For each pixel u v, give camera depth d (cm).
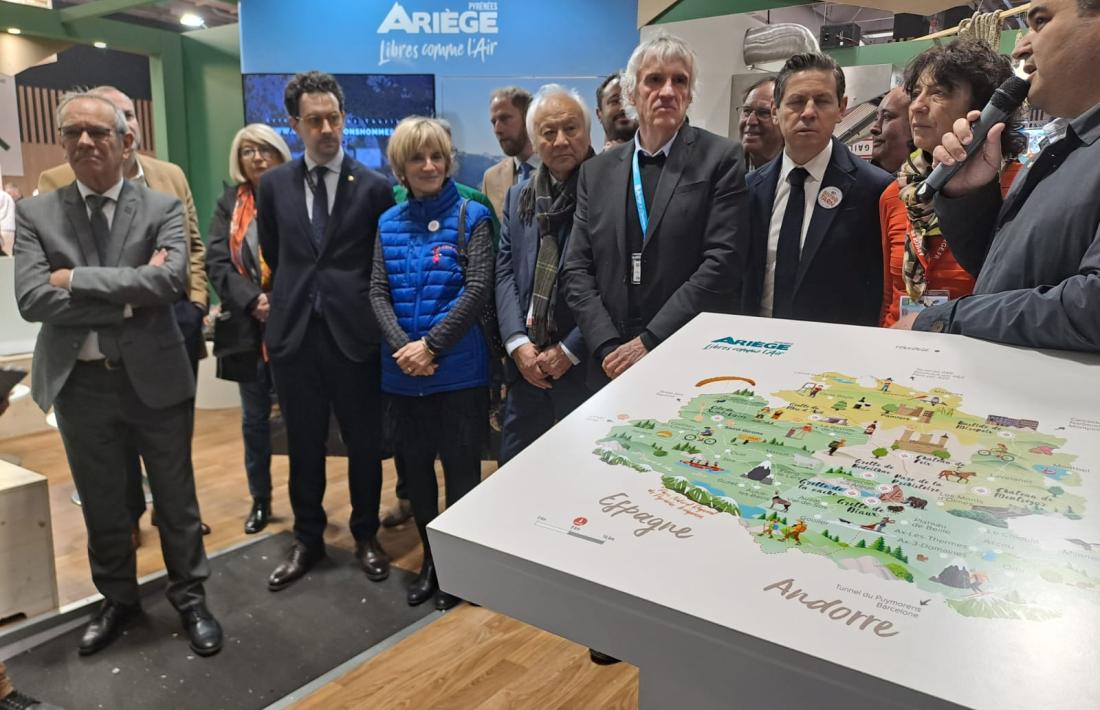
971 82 153
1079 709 46
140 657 209
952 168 108
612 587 61
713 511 69
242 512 314
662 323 172
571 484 76
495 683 198
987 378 83
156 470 209
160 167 295
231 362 282
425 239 234
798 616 55
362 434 254
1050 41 94
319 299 241
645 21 332
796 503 68
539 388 225
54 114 544
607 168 192
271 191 248
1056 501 63
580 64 346
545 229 217
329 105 236
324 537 289
